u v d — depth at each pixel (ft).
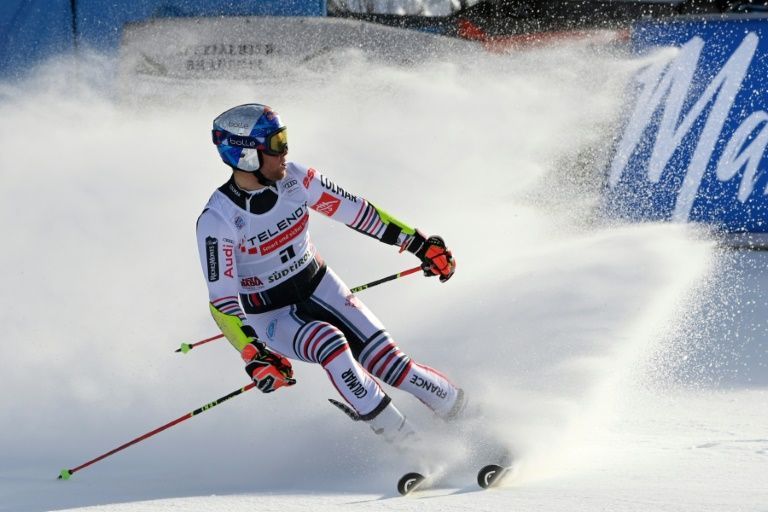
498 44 106.22
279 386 41.65
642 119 104.47
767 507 33.99
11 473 47.73
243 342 42.11
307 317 46.09
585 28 109.40
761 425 53.26
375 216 48.32
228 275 43.65
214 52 104.17
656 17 107.55
